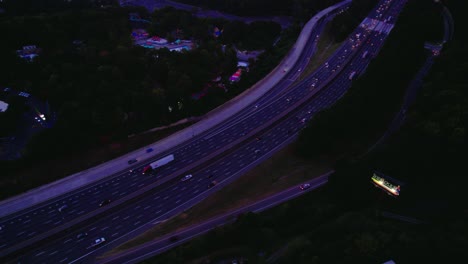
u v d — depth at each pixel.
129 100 185.50
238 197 141.50
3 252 117.25
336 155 159.75
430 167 132.62
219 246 117.00
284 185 146.12
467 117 143.38
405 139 149.50
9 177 145.00
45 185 144.00
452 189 125.94
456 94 154.75
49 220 129.50
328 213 123.31
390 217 117.31
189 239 123.56
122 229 128.00
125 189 144.00
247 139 171.88
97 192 142.38
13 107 174.62
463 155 135.25
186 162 158.62
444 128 144.62
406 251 99.94
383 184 123.94
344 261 101.00
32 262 115.81
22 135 168.25
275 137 174.50
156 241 123.25
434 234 104.12
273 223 125.06
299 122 184.75
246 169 155.62
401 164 134.75
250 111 195.25
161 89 198.12
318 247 109.06
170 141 171.25
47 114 181.25
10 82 195.88
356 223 113.50
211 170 155.00
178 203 139.00
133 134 173.62
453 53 193.88
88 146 162.88
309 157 160.00
